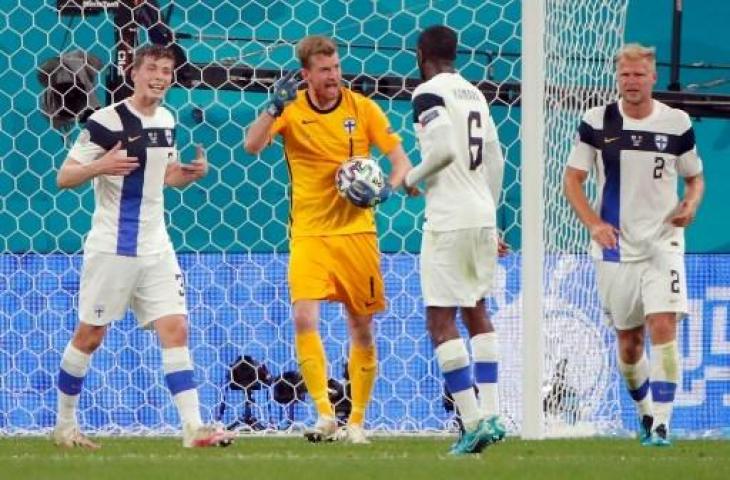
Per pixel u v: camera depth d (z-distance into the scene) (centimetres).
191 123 4488
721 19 5100
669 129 3019
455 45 2848
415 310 3912
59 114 4294
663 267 3022
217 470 2264
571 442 3156
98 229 2912
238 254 3912
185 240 4438
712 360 3891
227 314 3906
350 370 3294
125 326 3894
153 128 2905
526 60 3388
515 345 3881
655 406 3041
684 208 2998
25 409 3900
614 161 3028
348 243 3209
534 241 3369
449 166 2773
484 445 2694
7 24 4372
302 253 3216
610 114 3038
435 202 2773
